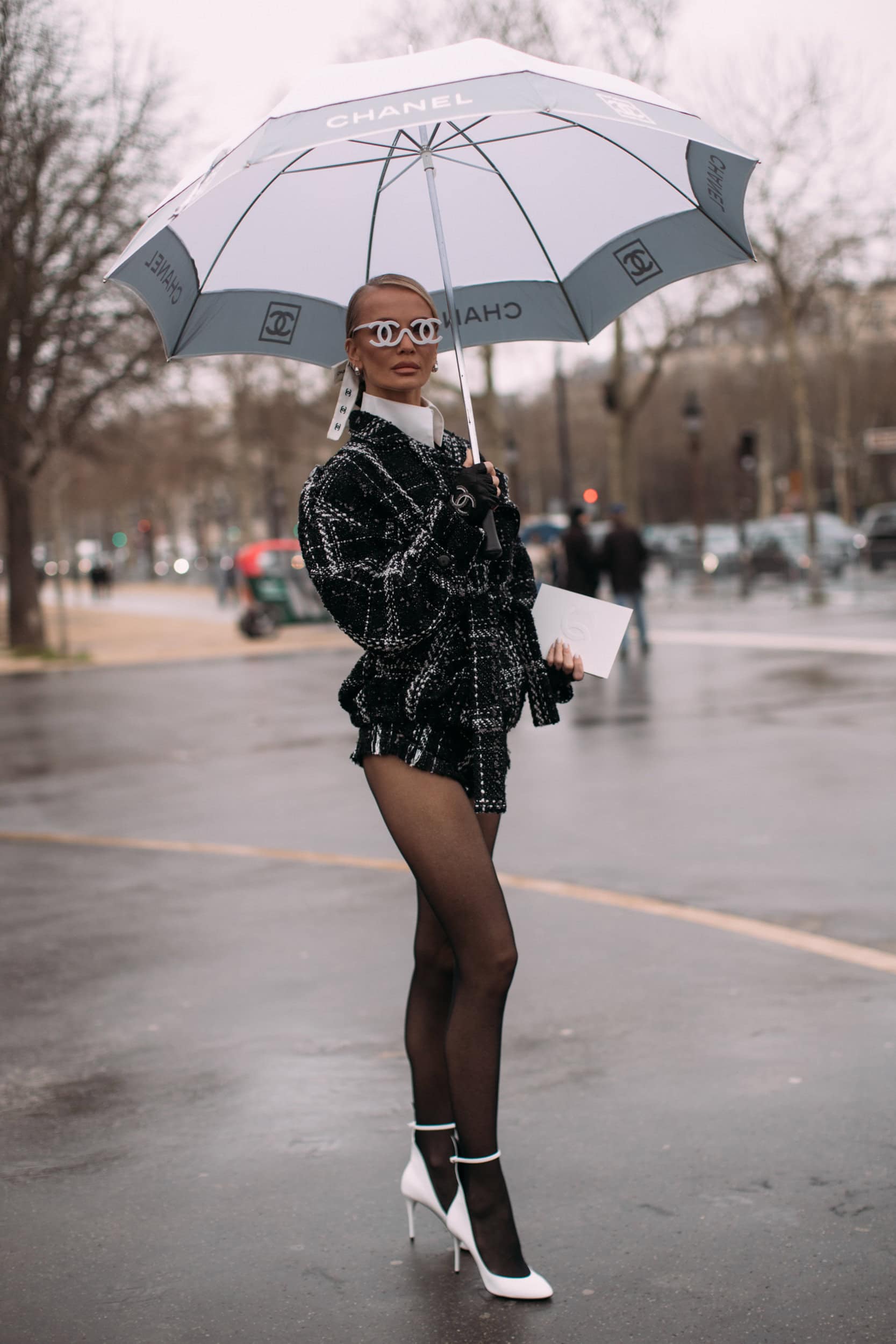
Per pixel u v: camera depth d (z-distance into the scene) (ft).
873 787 28.55
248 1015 16.01
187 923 20.44
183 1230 10.69
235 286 10.86
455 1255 9.91
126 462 110.01
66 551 371.76
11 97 75.92
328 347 11.19
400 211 10.97
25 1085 14.05
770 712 41.16
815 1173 11.11
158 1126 12.83
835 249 96.32
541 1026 15.06
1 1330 9.26
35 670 77.00
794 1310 9.07
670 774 31.58
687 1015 15.17
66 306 81.61
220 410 143.02
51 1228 10.80
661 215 11.01
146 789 34.17
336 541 9.08
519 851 24.26
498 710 9.22
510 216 11.06
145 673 71.46
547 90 8.51
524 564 9.87
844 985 15.92
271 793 32.65
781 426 240.73
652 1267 9.75
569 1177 11.29
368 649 9.16
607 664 9.97
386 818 9.34
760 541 124.88
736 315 106.32
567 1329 8.98
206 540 322.75
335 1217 10.85
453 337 9.90
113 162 78.54
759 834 24.56
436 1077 10.21
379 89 8.59
